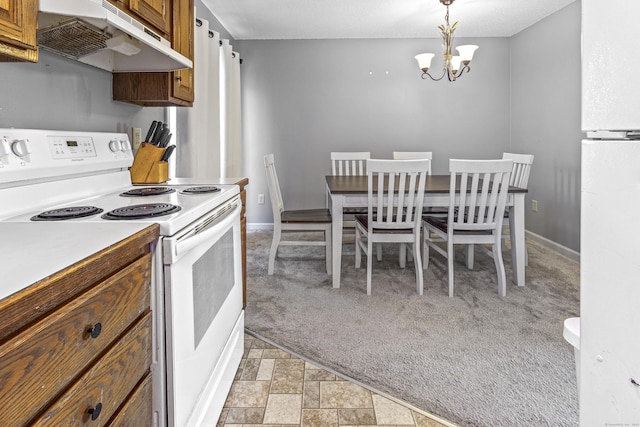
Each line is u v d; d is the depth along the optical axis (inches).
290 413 60.2
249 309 99.0
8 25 35.1
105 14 44.6
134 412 35.1
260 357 76.5
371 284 113.3
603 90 19.2
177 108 116.3
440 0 133.4
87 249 29.5
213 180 83.1
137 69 75.1
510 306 99.9
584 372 21.5
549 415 59.0
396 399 63.4
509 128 189.6
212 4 142.7
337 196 110.8
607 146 19.2
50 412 23.5
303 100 189.5
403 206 112.1
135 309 35.4
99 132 66.5
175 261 40.0
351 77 188.4
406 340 82.7
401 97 189.0
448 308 99.0
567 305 100.3
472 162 99.9
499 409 60.5
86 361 27.5
